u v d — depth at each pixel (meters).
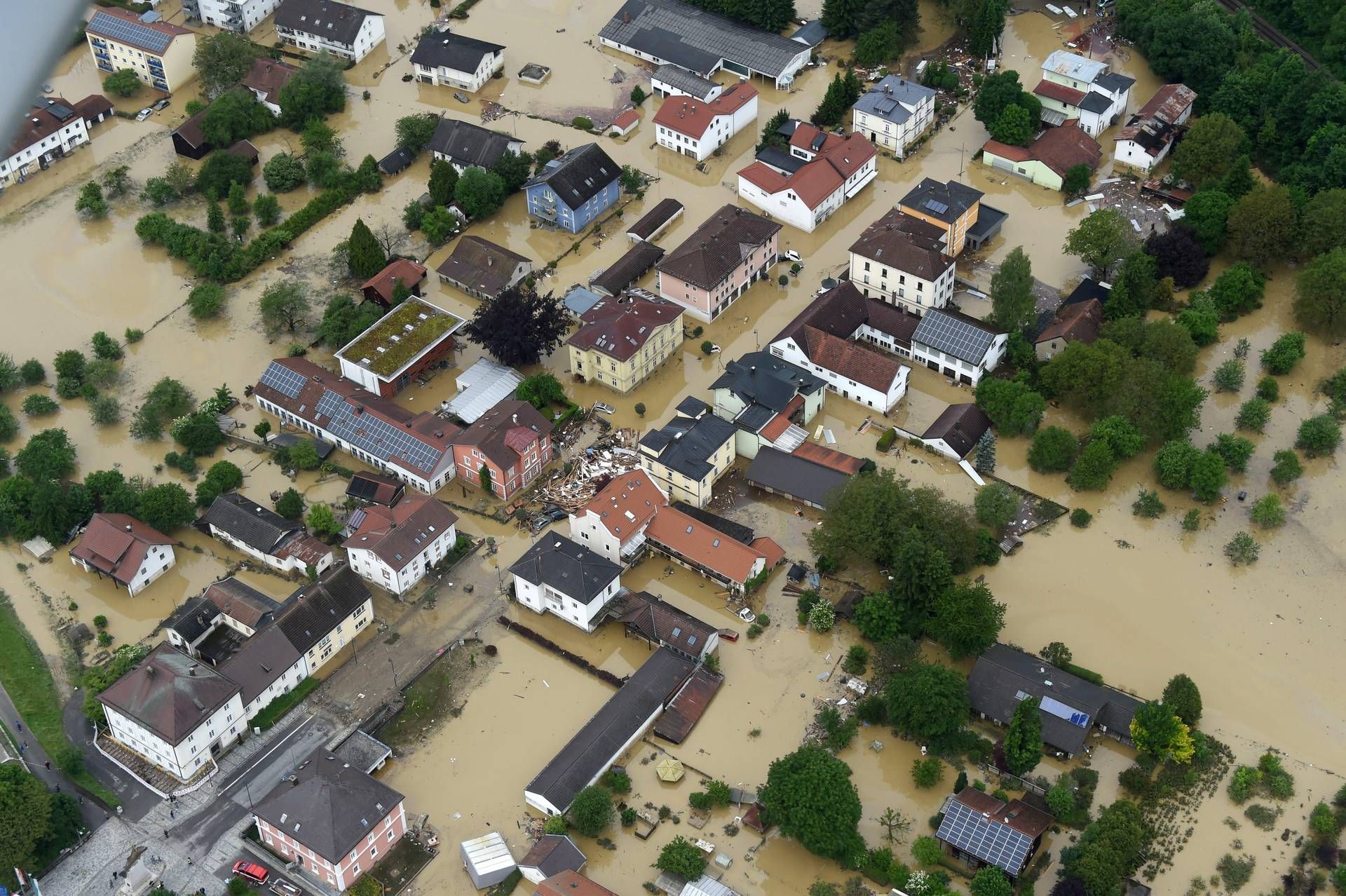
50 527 188.12
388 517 182.50
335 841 141.12
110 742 162.25
